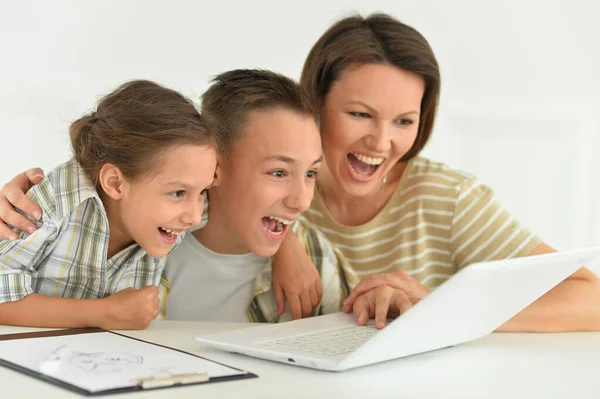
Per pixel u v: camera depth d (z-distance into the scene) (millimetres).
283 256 1335
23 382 696
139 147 1073
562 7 2291
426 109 1403
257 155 1185
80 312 1037
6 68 2182
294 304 1303
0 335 907
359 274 1474
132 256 1210
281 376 759
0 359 772
